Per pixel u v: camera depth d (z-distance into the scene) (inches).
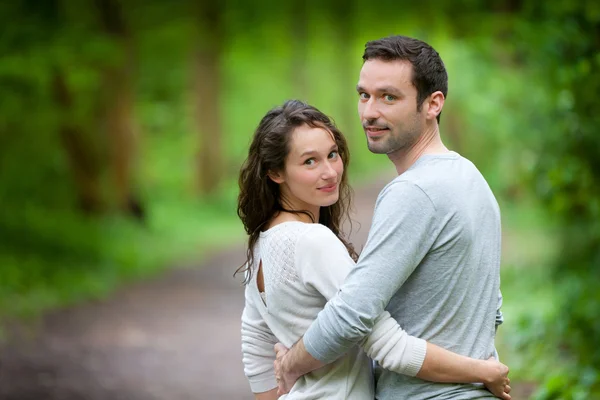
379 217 126.2
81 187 906.7
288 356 132.6
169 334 479.8
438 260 126.2
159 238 904.9
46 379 368.2
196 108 1312.7
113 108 950.4
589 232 428.1
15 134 781.9
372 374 138.9
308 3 1654.8
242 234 1020.5
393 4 1445.6
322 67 1908.2
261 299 142.6
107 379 372.5
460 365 125.4
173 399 339.0
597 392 243.0
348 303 123.3
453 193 126.5
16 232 687.1
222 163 1323.8
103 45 700.7
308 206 143.9
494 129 778.8
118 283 658.2
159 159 1434.5
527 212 840.3
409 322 128.8
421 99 131.3
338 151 144.2
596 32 324.8
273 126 139.7
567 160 345.7
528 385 303.3
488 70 733.3
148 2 1121.4
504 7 633.0
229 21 1365.7
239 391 351.9
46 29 658.8
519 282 506.0
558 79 341.1
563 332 333.4
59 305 556.4
